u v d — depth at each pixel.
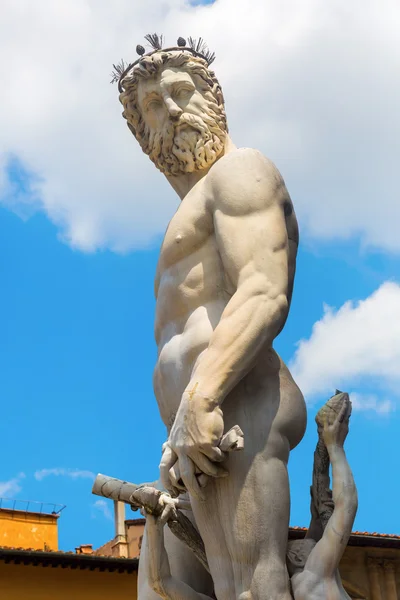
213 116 5.30
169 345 5.00
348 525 4.63
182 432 4.57
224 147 5.32
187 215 5.06
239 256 4.80
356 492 4.71
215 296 4.96
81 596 22.83
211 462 4.58
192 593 4.89
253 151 5.09
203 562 4.83
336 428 4.83
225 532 4.67
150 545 4.85
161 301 5.11
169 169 5.36
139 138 5.44
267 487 4.66
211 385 4.57
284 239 4.89
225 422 4.75
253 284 4.74
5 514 27.59
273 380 4.88
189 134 5.25
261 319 4.68
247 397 4.80
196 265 5.00
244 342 4.63
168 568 4.89
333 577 4.60
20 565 22.81
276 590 4.57
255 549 4.61
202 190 5.09
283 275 4.81
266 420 4.78
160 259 5.16
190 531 4.82
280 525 4.66
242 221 4.88
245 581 4.62
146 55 5.38
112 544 25.61
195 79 5.32
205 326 4.88
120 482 5.15
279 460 4.74
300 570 4.65
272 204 4.93
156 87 5.30
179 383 4.90
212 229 5.02
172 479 4.67
